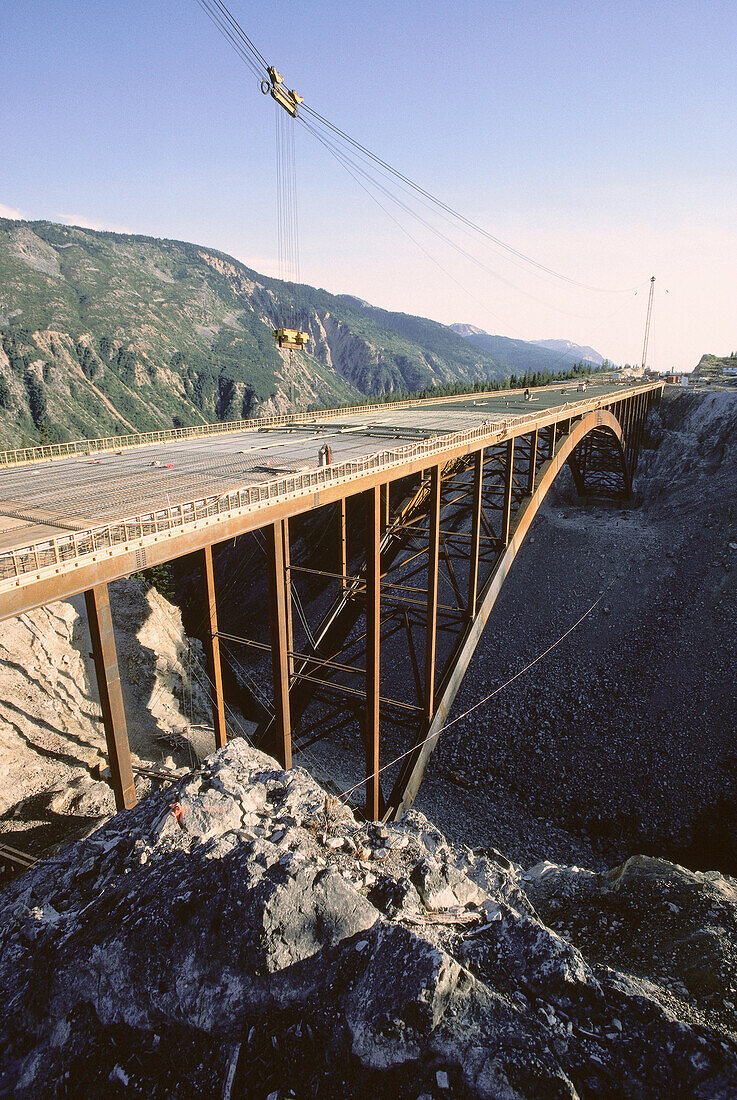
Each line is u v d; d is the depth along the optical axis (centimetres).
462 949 1191
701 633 5194
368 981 997
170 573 7412
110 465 3167
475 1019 964
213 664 2167
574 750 4459
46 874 1450
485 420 4812
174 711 4059
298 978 1027
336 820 1614
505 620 5891
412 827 1964
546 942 1160
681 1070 918
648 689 4819
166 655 4469
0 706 2853
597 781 4188
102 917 1193
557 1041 952
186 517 1756
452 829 3878
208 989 1021
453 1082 889
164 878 1233
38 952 1155
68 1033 1029
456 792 4250
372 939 1064
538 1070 885
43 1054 1011
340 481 2314
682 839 3684
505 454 3912
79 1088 965
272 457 3209
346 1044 943
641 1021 1005
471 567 3562
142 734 3534
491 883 1702
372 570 2559
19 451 3297
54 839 2177
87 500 2266
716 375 12312
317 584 6806
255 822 1528
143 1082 956
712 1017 1155
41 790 2508
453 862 1781
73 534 1449
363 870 1409
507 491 3928
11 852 1867
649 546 6544
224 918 1081
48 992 1070
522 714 4853
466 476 7888
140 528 1622
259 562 7525
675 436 8494
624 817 3903
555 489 8375
